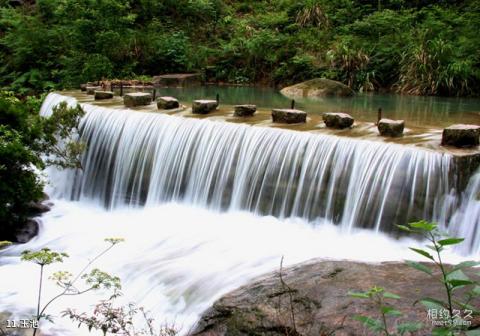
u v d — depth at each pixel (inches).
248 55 793.6
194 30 898.7
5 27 901.8
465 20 739.4
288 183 308.2
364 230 273.3
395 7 889.5
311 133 306.7
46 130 375.9
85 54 721.0
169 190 368.8
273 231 295.0
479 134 272.4
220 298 207.9
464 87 621.0
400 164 264.2
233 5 1026.1
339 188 287.0
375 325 112.0
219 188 339.6
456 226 246.8
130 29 791.7
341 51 722.2
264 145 322.7
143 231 331.9
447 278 103.9
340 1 898.7
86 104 454.3
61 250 319.6
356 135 302.7
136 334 204.5
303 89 617.3
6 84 781.3
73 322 233.0
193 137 359.9
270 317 187.2
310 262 223.6
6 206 336.5
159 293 244.2
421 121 381.1
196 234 309.0
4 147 317.7
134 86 658.2
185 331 207.6
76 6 759.7
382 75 698.2
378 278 198.2
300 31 836.6
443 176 250.4
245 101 522.9
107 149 415.2
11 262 303.0
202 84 755.4
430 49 653.9
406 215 259.8
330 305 183.0
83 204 418.3
